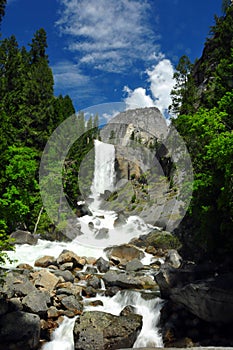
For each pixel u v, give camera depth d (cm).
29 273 1636
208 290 1134
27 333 1091
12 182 1728
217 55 3831
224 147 1304
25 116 4047
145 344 1133
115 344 1066
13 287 1309
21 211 1590
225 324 1141
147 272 1839
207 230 1642
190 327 1198
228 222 1467
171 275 1342
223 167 1376
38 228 2694
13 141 2202
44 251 2227
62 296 1390
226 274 1236
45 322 1198
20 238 2403
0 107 2809
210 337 1125
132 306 1312
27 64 5888
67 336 1159
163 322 1244
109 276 1636
